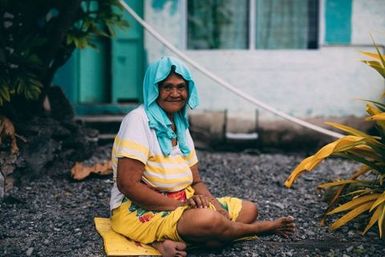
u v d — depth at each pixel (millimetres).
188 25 8352
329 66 8156
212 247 4227
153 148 4191
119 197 4332
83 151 6594
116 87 8289
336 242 4488
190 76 4234
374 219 4359
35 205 5289
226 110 8188
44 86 6387
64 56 6531
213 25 8367
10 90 5793
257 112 8164
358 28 8094
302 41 8328
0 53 5809
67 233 4680
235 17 8359
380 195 4387
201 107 8203
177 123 4355
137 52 8266
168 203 4160
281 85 8203
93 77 8312
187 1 8336
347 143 4398
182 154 4363
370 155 4680
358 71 8133
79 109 8211
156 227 4129
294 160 7492
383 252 4348
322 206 5316
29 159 5887
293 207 5309
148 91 4207
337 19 8102
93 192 5652
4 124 5641
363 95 8148
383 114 4344
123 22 6547
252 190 5910
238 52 8195
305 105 8195
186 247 4172
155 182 4234
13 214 5082
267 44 8359
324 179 6363
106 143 7641
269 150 8109
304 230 4723
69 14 5957
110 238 4309
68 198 5496
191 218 4012
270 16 8328
